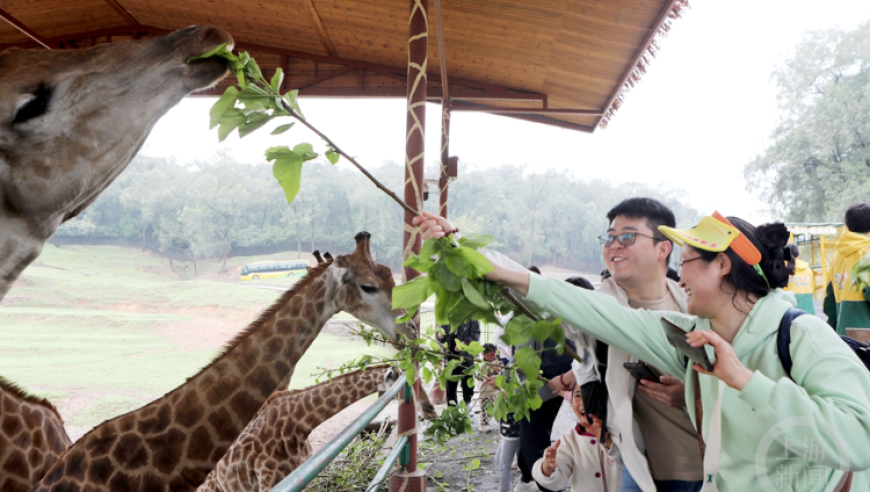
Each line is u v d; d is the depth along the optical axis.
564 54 7.47
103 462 2.04
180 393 2.30
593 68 7.63
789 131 56.41
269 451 3.70
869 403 1.27
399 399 3.90
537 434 3.93
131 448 2.10
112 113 1.32
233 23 9.66
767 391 1.25
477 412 6.21
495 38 7.58
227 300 36.19
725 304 1.54
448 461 5.44
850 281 3.85
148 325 26.20
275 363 2.60
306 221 92.75
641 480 1.96
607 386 2.06
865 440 1.22
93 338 22.08
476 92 9.45
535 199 102.25
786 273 1.52
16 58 1.27
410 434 3.88
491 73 8.96
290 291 2.96
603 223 100.62
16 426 2.38
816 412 1.23
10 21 8.05
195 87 1.45
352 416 7.61
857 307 3.78
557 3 6.14
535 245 99.25
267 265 55.84
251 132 1.12
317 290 3.09
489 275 1.53
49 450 2.54
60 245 79.88
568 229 100.88
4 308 30.23
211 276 80.69
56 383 12.80
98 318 26.80
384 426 5.62
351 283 3.32
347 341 19.39
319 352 15.96
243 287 42.75
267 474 3.66
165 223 84.50
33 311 28.70
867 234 3.84
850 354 1.36
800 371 1.38
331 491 4.28
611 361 2.05
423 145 4.09
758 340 1.47
